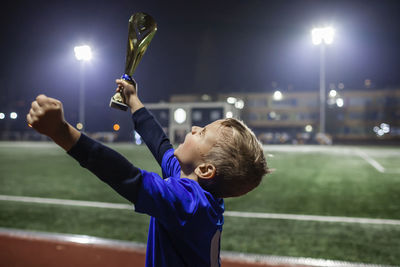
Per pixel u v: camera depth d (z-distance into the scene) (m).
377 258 3.43
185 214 0.80
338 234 4.32
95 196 6.95
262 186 8.87
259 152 0.93
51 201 6.30
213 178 0.91
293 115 68.12
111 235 4.07
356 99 65.06
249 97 69.88
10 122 63.12
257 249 3.69
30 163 14.66
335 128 65.81
